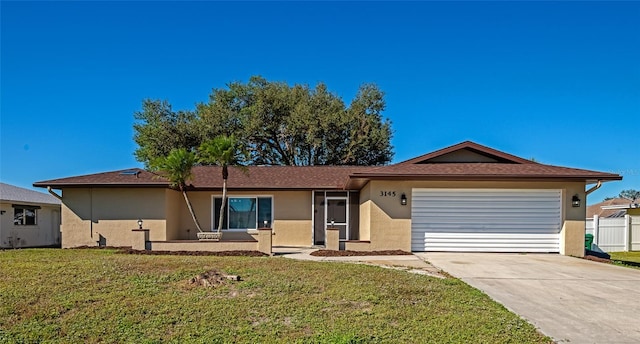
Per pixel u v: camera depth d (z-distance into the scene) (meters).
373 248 13.54
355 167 20.44
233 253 13.02
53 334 5.20
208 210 17.28
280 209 17.30
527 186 13.68
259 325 5.59
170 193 16.27
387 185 13.70
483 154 15.20
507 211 13.73
